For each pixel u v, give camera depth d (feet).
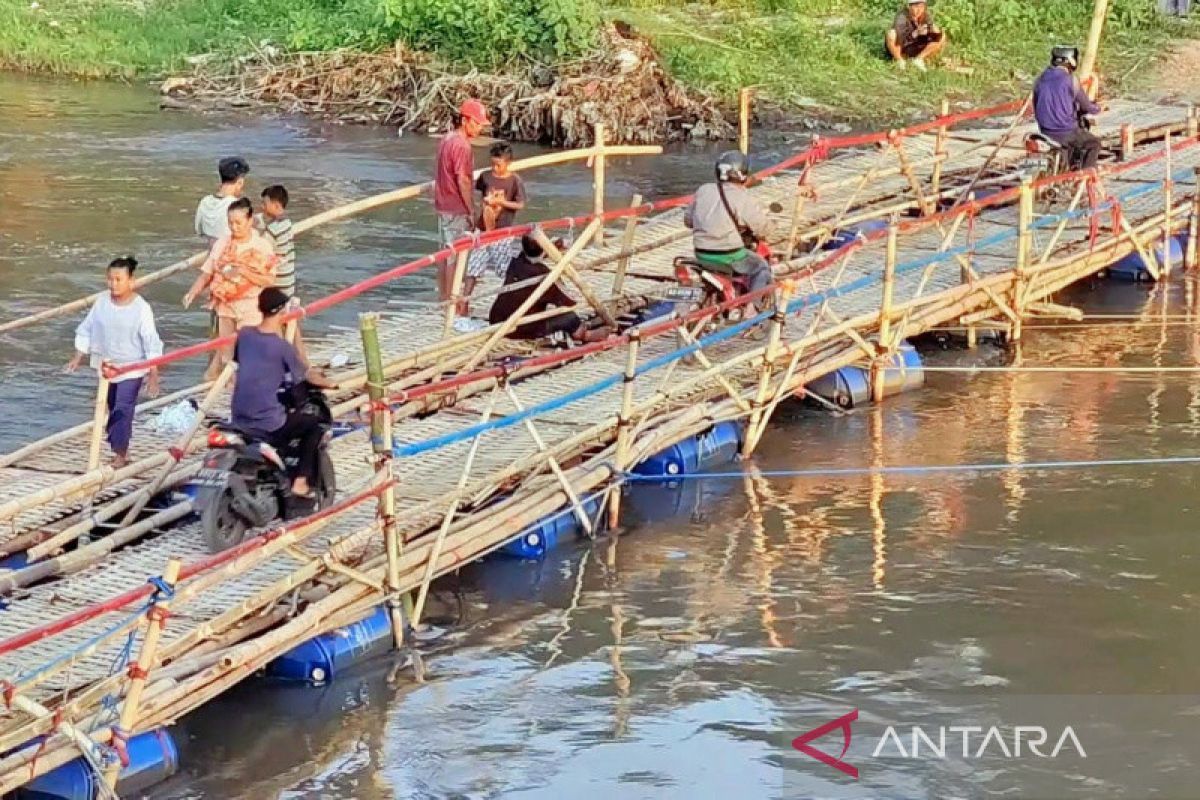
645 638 56.08
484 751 49.11
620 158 130.41
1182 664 54.08
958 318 86.38
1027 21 165.68
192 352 58.23
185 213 108.58
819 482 69.51
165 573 44.80
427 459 62.95
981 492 68.23
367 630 54.24
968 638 55.83
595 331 78.07
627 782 47.44
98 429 57.62
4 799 44.96
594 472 63.82
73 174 118.32
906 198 102.63
